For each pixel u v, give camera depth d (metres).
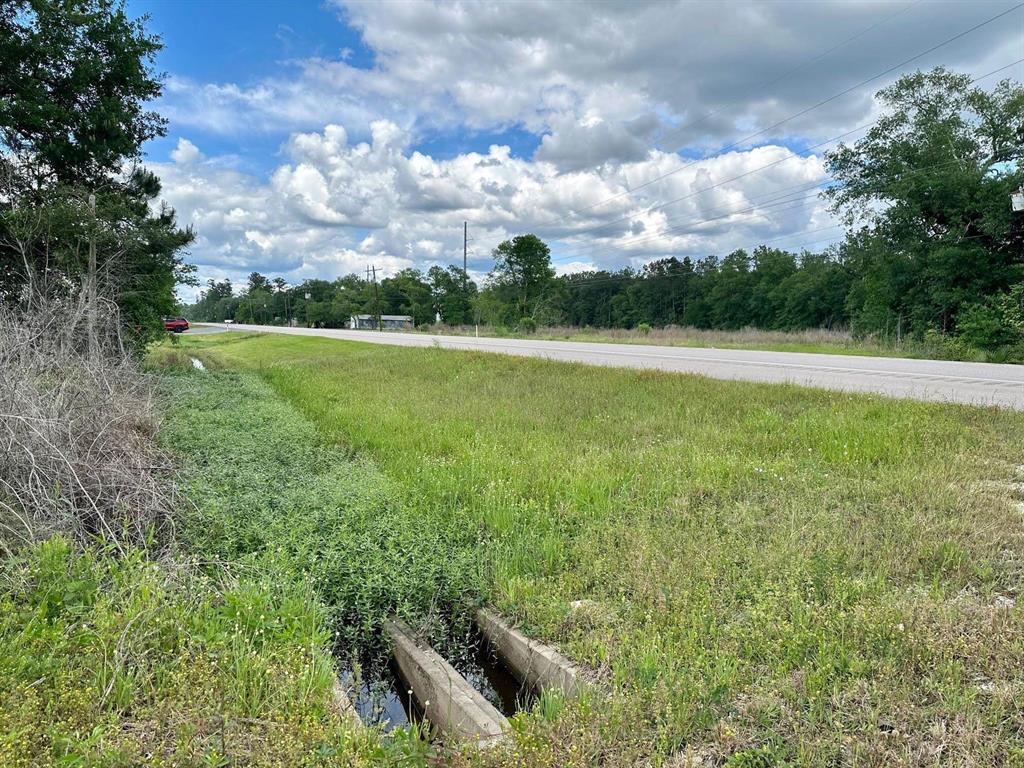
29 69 13.77
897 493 5.18
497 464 6.51
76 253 12.11
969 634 2.91
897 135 25.67
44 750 2.17
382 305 99.56
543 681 3.23
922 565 3.80
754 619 3.17
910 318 26.45
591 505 5.21
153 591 3.37
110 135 14.81
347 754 2.25
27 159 14.11
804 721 2.41
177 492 5.23
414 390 12.66
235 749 2.25
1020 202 22.44
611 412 9.47
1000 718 2.37
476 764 2.26
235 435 8.12
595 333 44.81
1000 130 24.14
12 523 4.14
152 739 2.31
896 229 25.84
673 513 4.91
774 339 31.83
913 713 2.39
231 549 4.43
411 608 3.91
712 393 10.57
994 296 22.94
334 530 4.73
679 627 3.15
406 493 5.79
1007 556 3.89
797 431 7.53
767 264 70.06
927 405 8.63
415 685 3.45
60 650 2.78
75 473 4.55
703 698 2.56
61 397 5.45
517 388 12.40
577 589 3.87
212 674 2.68
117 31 14.61
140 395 8.22
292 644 3.09
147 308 15.48
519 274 68.62
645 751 2.33
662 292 84.12
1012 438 6.82
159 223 14.70
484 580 4.11
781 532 4.32
